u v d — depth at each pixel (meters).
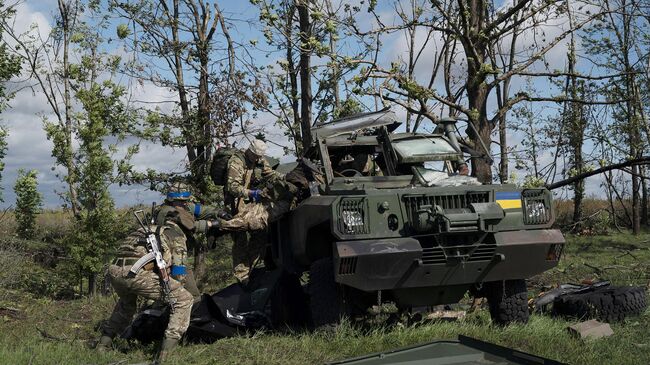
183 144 12.41
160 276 6.55
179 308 6.56
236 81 12.33
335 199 6.65
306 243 7.43
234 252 8.62
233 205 8.11
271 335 7.26
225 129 12.21
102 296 11.34
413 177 7.86
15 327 8.30
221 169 8.16
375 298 7.46
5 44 12.39
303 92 12.35
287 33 10.79
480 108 10.84
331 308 7.07
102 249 11.52
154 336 7.39
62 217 19.80
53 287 11.92
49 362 6.35
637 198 20.72
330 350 6.62
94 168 11.41
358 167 8.56
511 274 7.10
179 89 12.51
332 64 10.03
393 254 6.57
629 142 16.66
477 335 6.89
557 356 6.24
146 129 12.02
